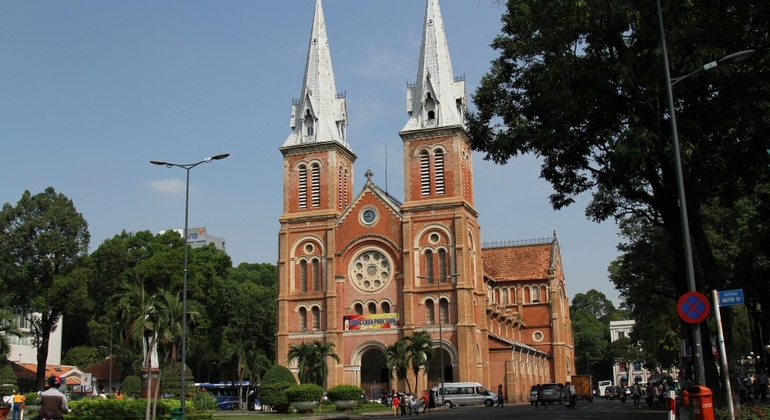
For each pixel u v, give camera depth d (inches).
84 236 3769.7
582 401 3846.0
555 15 1396.4
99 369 4522.6
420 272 3757.4
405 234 3789.4
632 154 1333.7
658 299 2925.7
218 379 5073.8
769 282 2340.1
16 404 1914.4
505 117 1754.4
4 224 3631.9
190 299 4151.1
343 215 3929.6
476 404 3346.5
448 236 3745.1
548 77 1425.9
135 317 1903.3
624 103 1483.8
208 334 4375.0
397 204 4146.2
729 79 1401.3
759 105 1411.2
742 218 2379.4
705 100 1450.5
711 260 1460.4
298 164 4050.2
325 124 4074.8
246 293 4953.3
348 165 4188.0
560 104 1432.1
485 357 3799.2
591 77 1435.8
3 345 2652.6
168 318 1920.5
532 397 3393.2
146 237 4549.7
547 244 5142.7
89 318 5265.8
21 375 4099.4
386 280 3811.5
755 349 2967.5
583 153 1578.5
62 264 3683.6
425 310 3703.3
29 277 3612.2
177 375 3476.9
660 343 3806.6
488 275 4820.4
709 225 2456.9
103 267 4183.1
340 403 3029.0
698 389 1055.0
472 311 3654.0
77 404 2042.3
